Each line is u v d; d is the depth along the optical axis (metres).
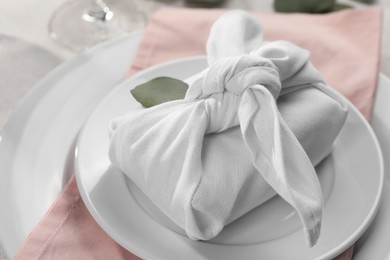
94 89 0.56
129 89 0.54
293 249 0.45
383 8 0.66
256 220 0.47
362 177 0.49
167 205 0.45
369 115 0.54
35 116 0.54
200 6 0.72
